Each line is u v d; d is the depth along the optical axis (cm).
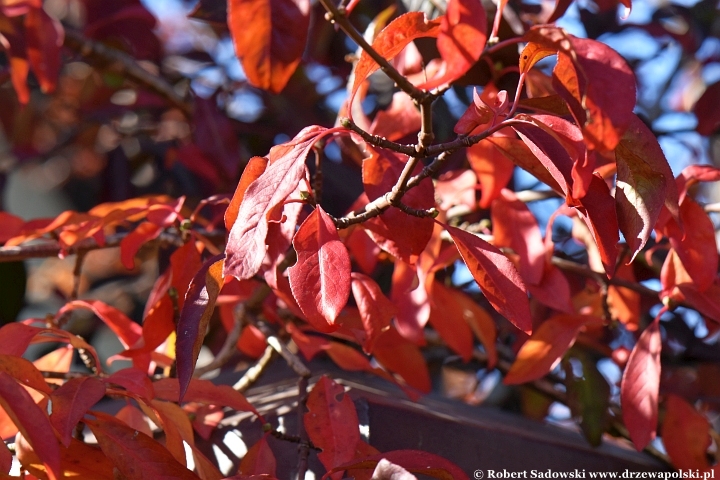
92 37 148
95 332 166
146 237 96
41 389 81
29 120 190
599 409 107
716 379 138
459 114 134
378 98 144
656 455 115
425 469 79
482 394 179
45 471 79
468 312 107
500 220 97
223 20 107
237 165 124
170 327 91
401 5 109
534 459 99
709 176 90
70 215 97
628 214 77
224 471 93
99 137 197
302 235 78
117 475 81
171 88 153
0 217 100
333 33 152
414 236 84
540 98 79
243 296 98
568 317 97
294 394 97
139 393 83
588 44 71
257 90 165
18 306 140
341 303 77
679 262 94
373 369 96
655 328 94
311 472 89
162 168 162
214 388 87
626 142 76
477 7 73
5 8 114
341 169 136
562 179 76
